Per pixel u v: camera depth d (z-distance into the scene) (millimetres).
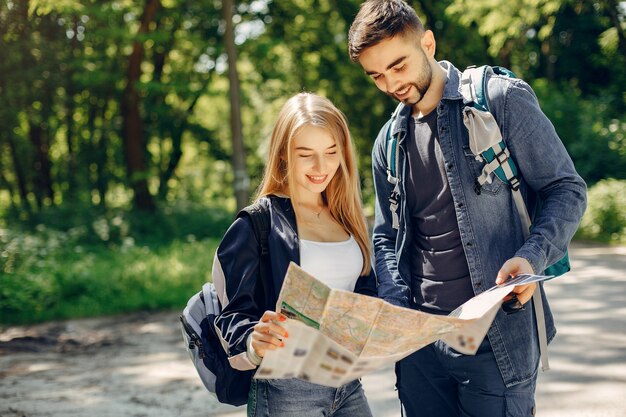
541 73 25609
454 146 2584
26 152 21797
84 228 17031
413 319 1974
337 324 1993
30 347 7645
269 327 2016
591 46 24156
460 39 21703
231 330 2252
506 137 2521
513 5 15953
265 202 2457
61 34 18375
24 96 18453
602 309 7773
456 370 2662
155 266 11867
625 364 5703
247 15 20484
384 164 2857
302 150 2441
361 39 2516
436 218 2666
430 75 2584
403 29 2500
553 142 2484
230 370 2395
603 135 18625
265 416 2453
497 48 17391
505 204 2570
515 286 2180
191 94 17734
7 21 17234
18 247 11266
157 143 25875
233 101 14062
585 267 10891
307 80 23438
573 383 5297
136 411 5215
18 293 9500
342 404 2547
